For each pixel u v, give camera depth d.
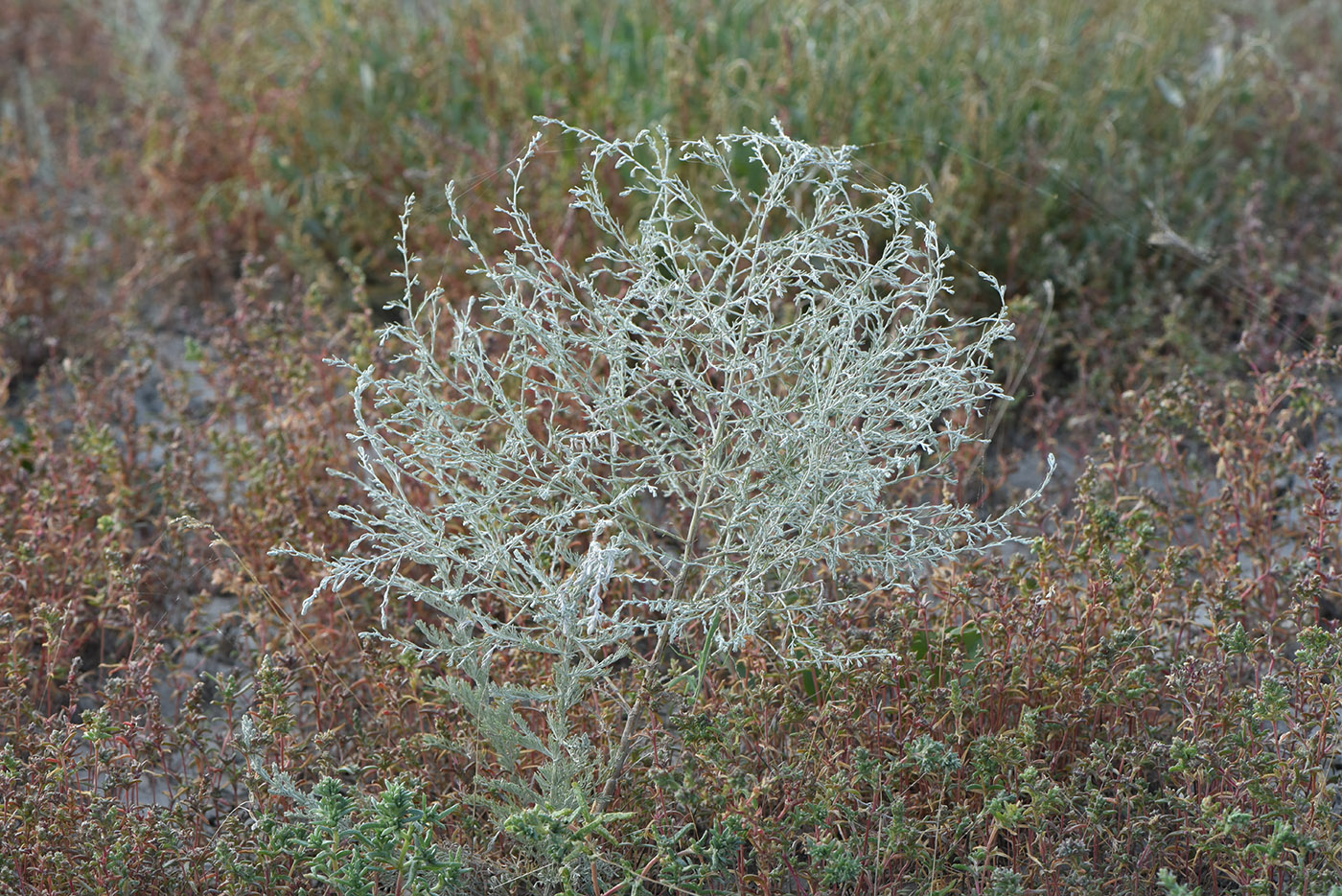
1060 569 2.79
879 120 4.75
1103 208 4.68
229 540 3.23
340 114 5.45
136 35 6.74
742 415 2.61
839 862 2.03
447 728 2.58
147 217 5.19
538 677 2.63
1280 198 5.14
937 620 2.77
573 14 5.79
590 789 2.34
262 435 3.62
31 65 7.06
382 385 2.26
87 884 2.21
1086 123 5.10
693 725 2.19
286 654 2.74
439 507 2.21
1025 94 4.99
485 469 2.27
